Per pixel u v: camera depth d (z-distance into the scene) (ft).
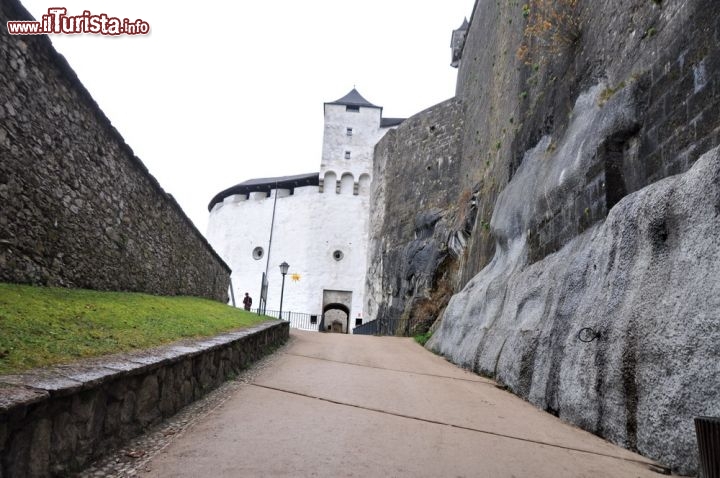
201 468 10.22
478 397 20.03
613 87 22.79
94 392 9.73
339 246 114.32
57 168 20.26
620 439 13.64
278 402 16.81
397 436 13.56
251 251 121.39
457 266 58.29
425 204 79.05
